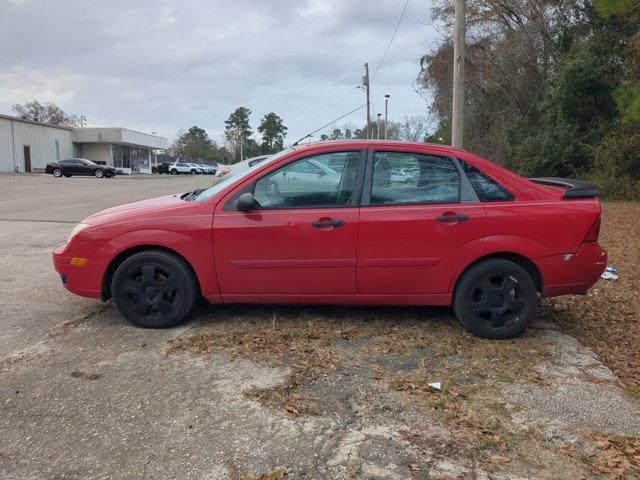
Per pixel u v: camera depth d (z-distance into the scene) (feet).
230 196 15.28
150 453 9.83
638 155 63.36
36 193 73.05
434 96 98.73
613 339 16.05
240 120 376.48
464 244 14.83
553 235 14.87
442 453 9.98
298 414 11.17
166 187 93.91
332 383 12.51
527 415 11.37
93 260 15.56
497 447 10.24
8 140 150.10
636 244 31.83
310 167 15.19
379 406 11.55
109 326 16.06
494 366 13.64
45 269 23.94
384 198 15.05
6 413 11.12
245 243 14.99
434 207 14.90
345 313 17.04
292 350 14.24
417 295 15.26
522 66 84.33
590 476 9.47
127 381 12.50
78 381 12.50
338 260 14.93
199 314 16.94
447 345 14.79
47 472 9.30
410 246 14.85
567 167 73.56
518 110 86.12
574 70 69.21
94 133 187.73
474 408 11.58
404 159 15.23
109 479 9.12
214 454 9.81
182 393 11.96
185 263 15.43
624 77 65.41
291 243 14.90
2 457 9.70
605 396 12.24
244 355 13.92
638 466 9.77
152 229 15.21
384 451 9.98
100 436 10.33
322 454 9.86
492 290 15.19
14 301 18.72
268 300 15.47
